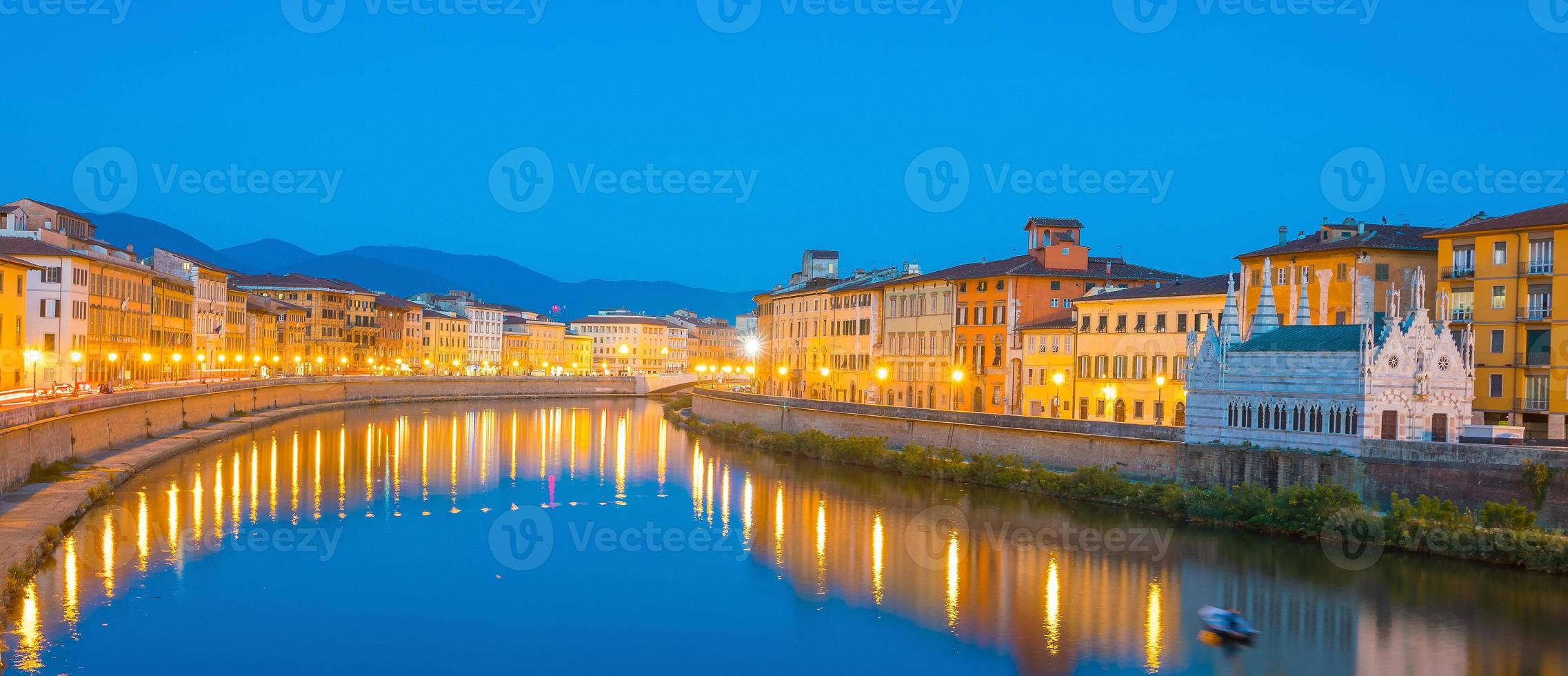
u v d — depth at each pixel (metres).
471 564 79.62
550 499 103.75
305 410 191.50
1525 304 95.69
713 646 63.34
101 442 114.56
